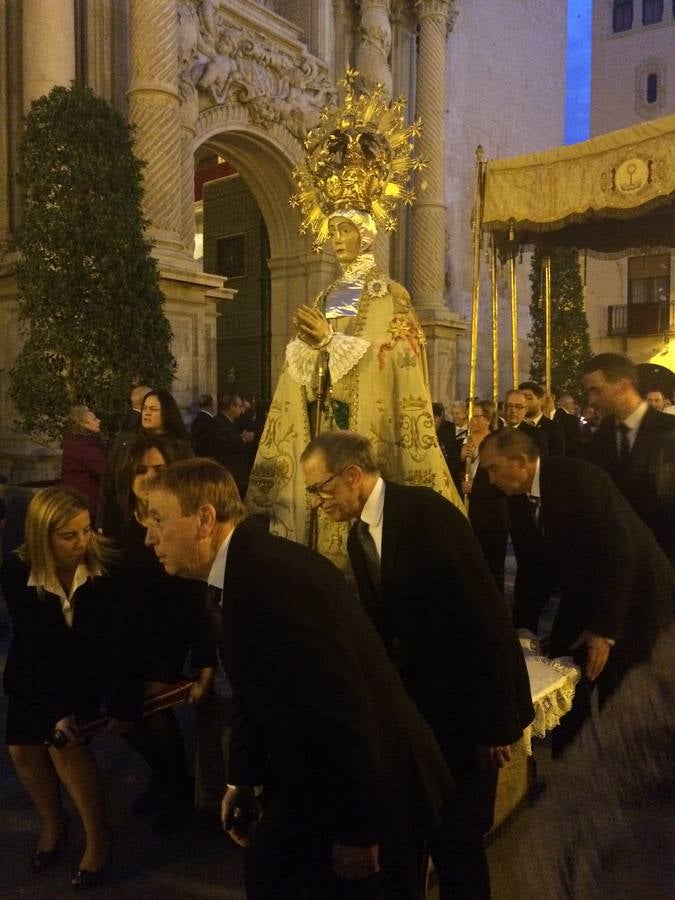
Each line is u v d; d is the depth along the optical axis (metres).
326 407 3.04
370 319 3.01
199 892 2.54
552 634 2.96
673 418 2.39
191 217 10.64
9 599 2.58
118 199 7.32
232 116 11.46
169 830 2.92
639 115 28.91
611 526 2.56
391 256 14.62
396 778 1.71
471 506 4.79
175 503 1.73
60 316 7.18
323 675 1.56
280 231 13.48
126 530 2.85
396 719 1.74
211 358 10.36
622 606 2.47
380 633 2.19
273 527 3.10
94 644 2.57
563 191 5.82
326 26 13.01
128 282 7.36
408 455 2.94
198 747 2.94
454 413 8.16
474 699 1.99
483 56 17.66
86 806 2.57
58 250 7.16
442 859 1.99
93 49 9.77
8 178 9.37
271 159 12.53
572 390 14.87
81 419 5.89
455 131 16.73
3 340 9.12
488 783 2.06
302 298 13.45
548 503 2.73
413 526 2.06
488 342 17.80
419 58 14.23
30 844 2.84
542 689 2.57
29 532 2.48
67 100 7.27
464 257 17.08
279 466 3.12
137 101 9.39
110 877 2.63
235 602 1.63
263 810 1.88
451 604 2.01
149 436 3.40
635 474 2.35
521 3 18.98
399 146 3.21
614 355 3.20
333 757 1.56
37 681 2.55
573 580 2.73
